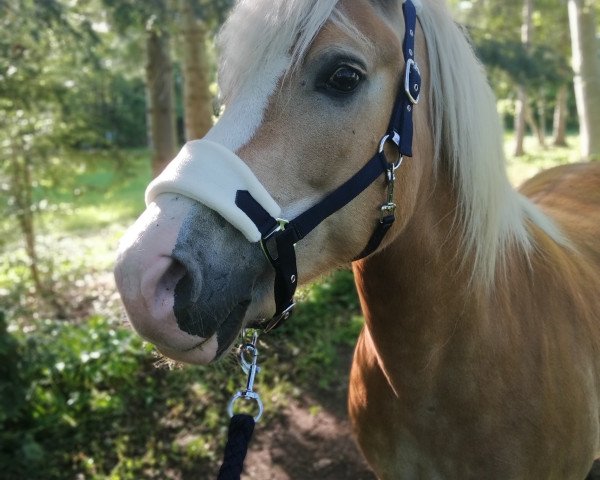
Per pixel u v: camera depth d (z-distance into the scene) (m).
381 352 1.42
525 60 4.98
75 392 3.43
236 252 1.04
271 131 1.06
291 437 3.07
